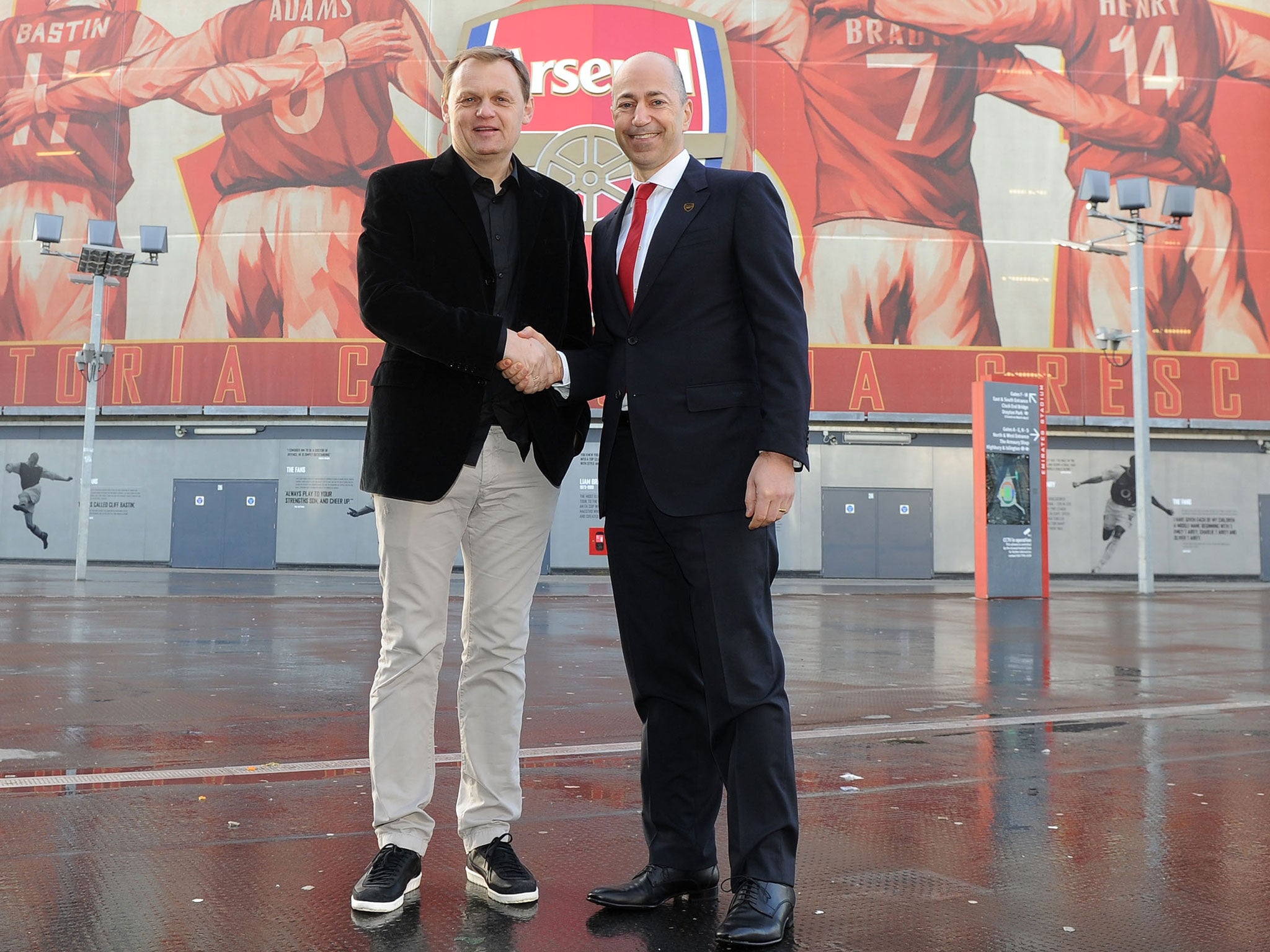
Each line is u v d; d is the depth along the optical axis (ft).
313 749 12.99
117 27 79.92
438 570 7.20
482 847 7.24
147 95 79.25
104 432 77.92
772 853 6.53
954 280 77.77
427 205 7.06
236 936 6.16
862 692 19.16
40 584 52.24
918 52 78.89
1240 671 22.67
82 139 79.25
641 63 7.29
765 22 78.28
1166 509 78.48
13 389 78.07
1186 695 18.78
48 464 78.02
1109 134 79.77
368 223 7.10
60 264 78.43
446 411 6.97
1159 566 78.07
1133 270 56.65
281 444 76.79
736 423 6.96
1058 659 24.80
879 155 78.13
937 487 77.36
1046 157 79.15
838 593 55.88
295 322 77.05
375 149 77.87
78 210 78.95
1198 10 81.25
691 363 7.02
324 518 76.23
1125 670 22.74
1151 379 78.48
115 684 18.98
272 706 16.70
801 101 78.13
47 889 7.09
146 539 77.00
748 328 7.11
